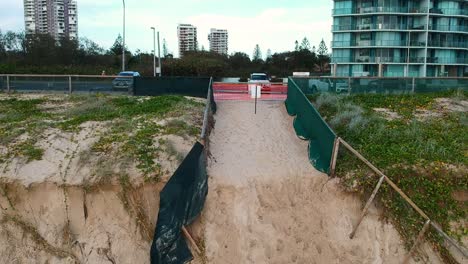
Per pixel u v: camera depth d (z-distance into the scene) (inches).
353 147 551.2
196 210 465.4
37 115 683.4
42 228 475.8
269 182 513.7
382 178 461.7
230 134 645.9
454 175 486.6
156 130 597.0
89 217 481.4
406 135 584.4
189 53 2925.7
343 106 695.1
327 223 475.8
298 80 783.7
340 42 2354.8
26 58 2338.8
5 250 467.8
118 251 459.5
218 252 455.5
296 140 623.5
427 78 805.9
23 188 487.8
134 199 484.4
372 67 2322.8
